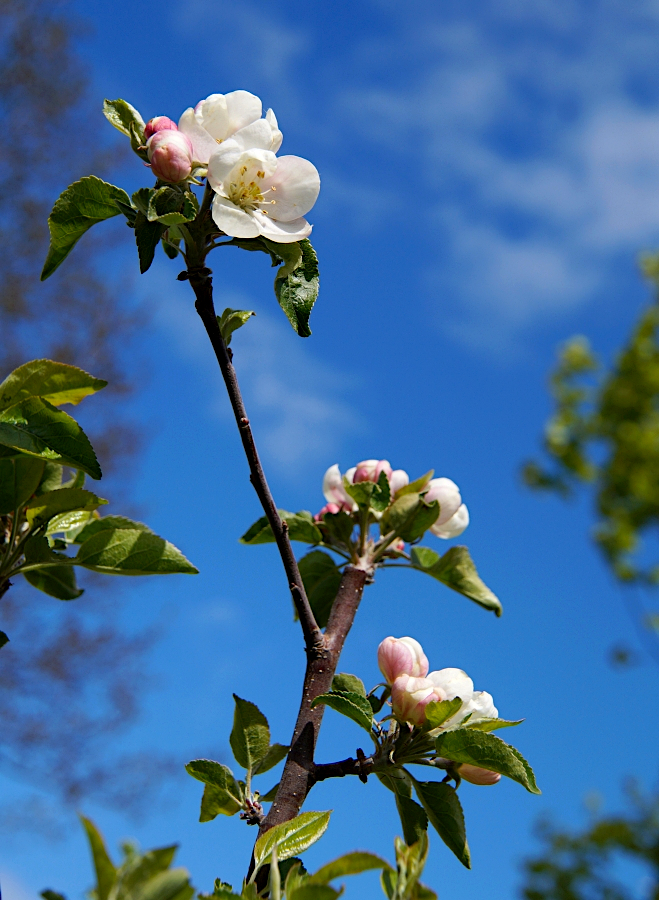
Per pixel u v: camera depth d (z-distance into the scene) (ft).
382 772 2.56
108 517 2.72
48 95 13.19
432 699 2.57
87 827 2.06
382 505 2.82
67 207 2.56
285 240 2.52
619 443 12.06
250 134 2.56
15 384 2.53
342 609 2.71
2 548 2.60
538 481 12.65
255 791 2.61
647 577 11.46
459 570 2.86
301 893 2.20
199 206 2.55
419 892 2.21
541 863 10.66
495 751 2.53
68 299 12.89
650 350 12.34
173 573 2.60
